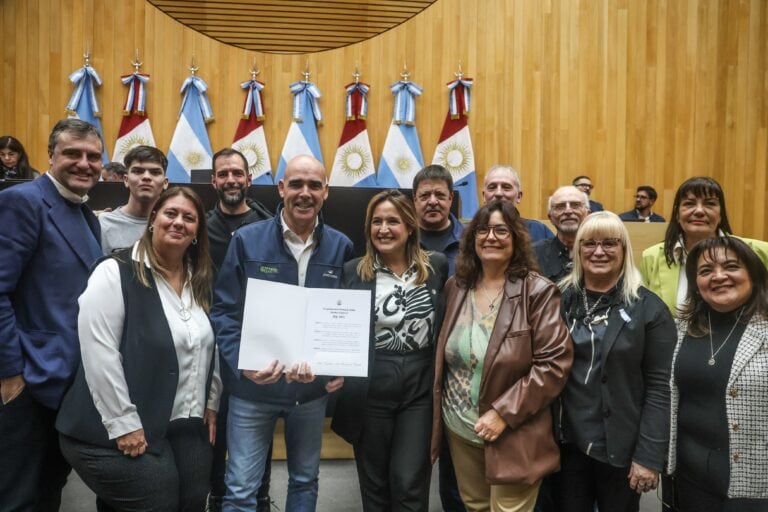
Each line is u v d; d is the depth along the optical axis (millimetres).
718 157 6773
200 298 2199
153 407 1954
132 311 1966
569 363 2109
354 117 6551
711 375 2004
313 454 2416
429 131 6691
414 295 2359
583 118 6707
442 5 6676
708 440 2010
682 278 2721
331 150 6672
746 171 6793
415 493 2277
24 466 2098
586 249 2205
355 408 2320
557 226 3070
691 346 2090
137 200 2926
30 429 2100
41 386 2055
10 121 6352
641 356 2107
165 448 2016
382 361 2332
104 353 1905
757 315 1999
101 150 2299
